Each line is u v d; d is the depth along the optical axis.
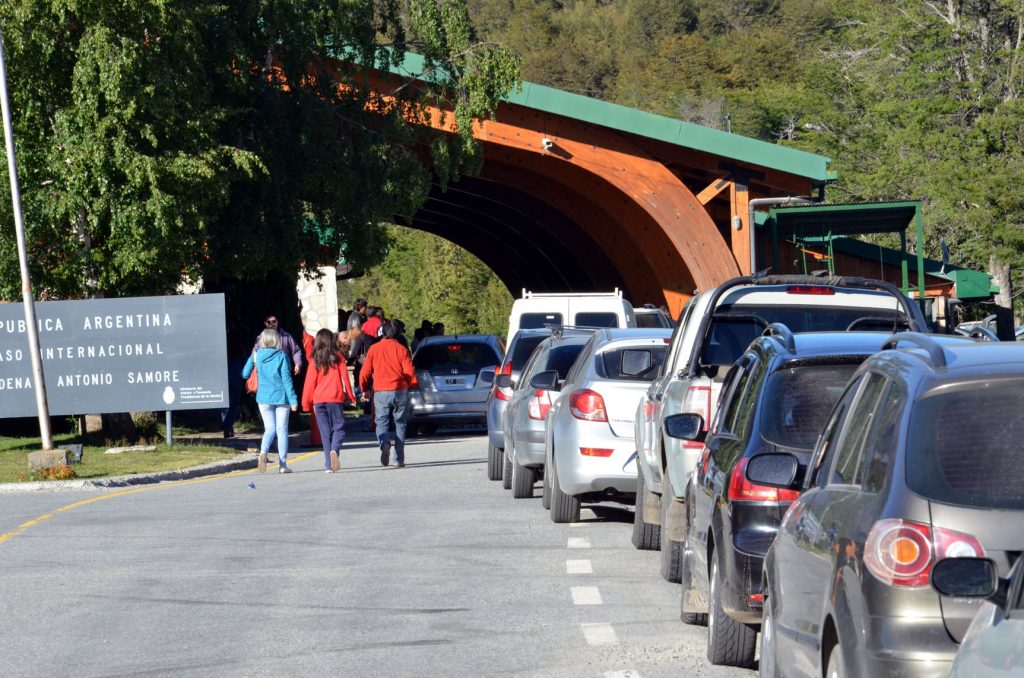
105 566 30.97
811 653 14.11
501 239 164.50
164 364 63.16
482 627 24.05
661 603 26.03
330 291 126.06
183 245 65.81
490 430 49.38
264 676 20.64
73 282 65.94
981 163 148.50
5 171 62.81
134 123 62.47
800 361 19.66
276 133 75.94
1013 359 13.08
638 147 102.25
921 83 153.00
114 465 56.03
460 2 88.12
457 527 36.69
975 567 10.95
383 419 55.62
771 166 101.31
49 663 21.75
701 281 102.19
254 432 80.19
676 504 27.30
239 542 34.31
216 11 67.12
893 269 119.62
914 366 13.50
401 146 84.44
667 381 28.77
